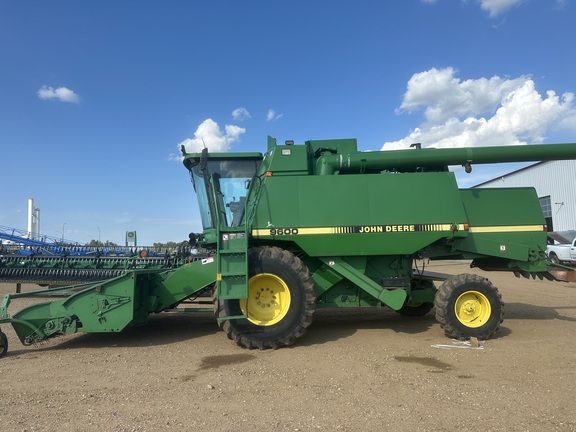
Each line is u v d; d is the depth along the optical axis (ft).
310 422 12.75
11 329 28.17
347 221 23.43
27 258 45.47
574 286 51.08
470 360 19.42
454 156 25.45
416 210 23.75
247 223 23.00
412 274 27.35
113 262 44.91
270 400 14.60
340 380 16.67
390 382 16.34
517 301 38.50
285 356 20.47
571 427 12.30
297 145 24.49
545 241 25.66
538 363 18.84
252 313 22.54
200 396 15.06
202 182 26.22
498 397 14.67
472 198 25.68
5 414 13.53
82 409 13.92
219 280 21.49
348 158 25.16
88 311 22.36
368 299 25.11
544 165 108.37
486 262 28.43
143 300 24.07
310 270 24.68
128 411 13.74
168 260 43.04
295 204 23.48
